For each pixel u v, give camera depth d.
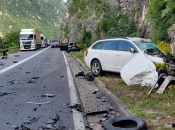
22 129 4.00
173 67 6.02
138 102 5.24
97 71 9.21
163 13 11.05
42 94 6.62
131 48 7.48
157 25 12.31
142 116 4.29
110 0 26.48
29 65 14.52
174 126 3.76
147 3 16.58
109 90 6.54
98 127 4.18
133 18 19.02
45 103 5.70
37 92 6.88
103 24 25.34
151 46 7.22
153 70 6.10
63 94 6.60
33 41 36.66
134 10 19.38
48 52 32.56
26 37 36.41
